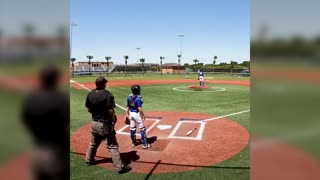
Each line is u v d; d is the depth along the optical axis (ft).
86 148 22.57
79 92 64.64
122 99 55.11
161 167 18.42
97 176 16.76
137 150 22.35
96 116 17.33
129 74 179.42
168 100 53.93
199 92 68.54
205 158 20.25
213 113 39.42
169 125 31.68
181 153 21.49
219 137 26.30
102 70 217.36
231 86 87.86
